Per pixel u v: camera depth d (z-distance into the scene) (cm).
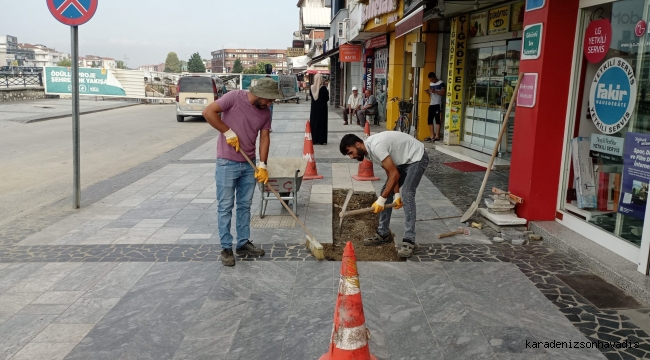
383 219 495
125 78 3088
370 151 443
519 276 404
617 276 384
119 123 1867
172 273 414
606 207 448
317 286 388
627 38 421
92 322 333
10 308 353
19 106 2398
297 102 3681
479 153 983
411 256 454
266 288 385
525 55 509
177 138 1436
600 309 346
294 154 1044
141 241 496
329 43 2608
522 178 521
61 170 934
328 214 593
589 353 291
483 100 997
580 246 443
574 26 475
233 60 16450
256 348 301
